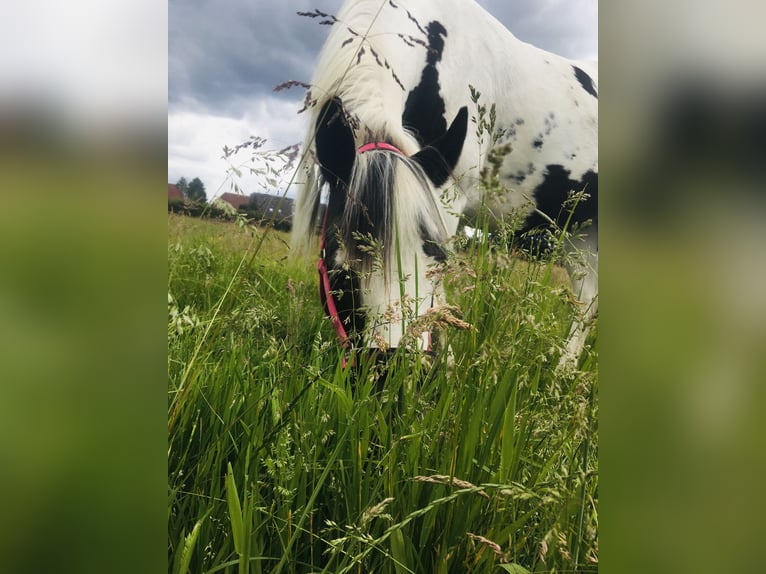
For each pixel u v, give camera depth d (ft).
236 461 3.11
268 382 3.79
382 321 3.80
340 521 3.00
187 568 2.47
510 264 3.29
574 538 2.55
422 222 4.26
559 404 2.84
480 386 3.06
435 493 2.83
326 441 3.32
